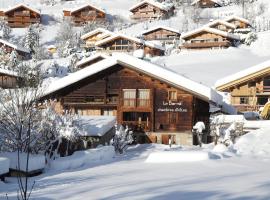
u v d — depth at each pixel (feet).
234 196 32.99
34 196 38.99
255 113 118.11
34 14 349.61
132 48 249.14
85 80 112.27
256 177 41.22
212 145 97.55
